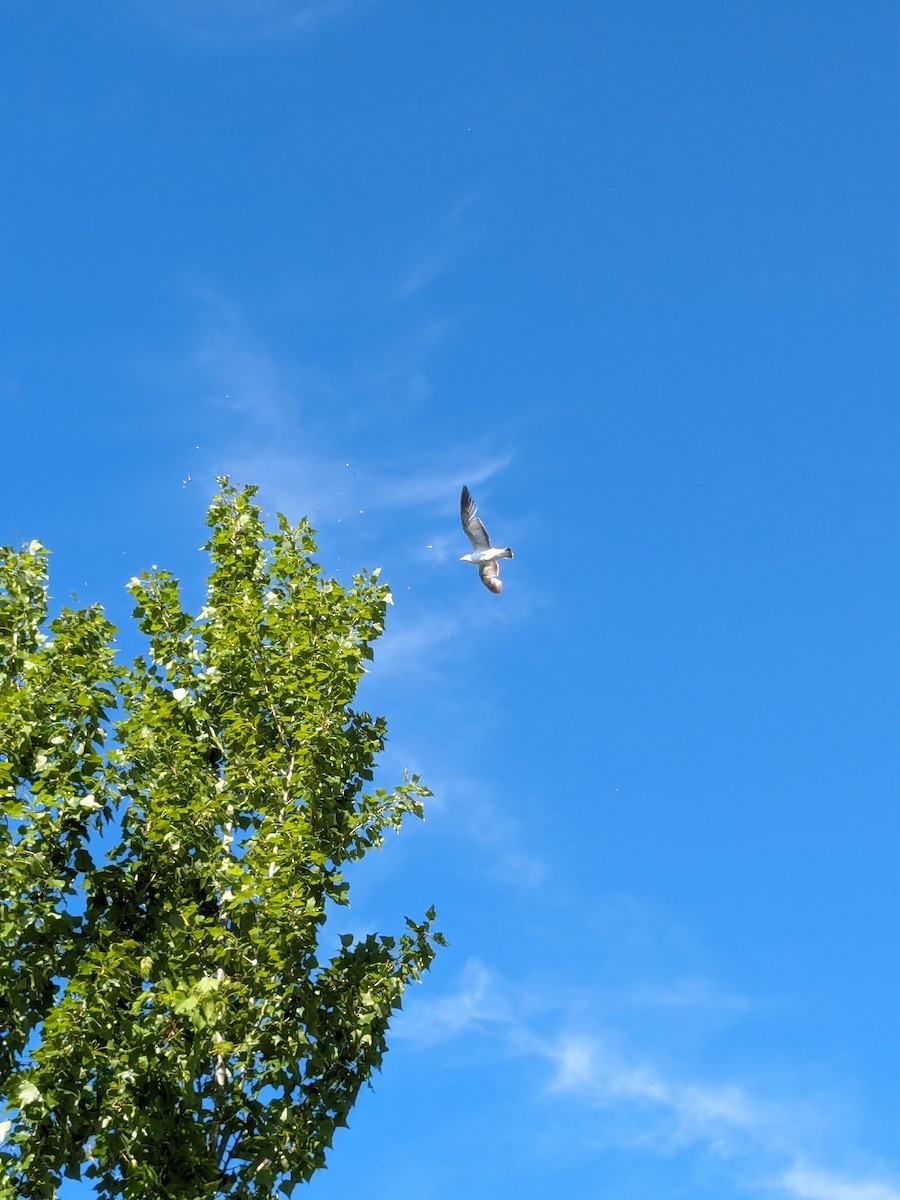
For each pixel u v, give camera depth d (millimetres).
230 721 15133
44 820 13000
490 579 14562
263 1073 12516
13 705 13258
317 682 15203
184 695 14844
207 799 13688
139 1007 12312
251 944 12711
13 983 12078
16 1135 11430
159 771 13883
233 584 16531
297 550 17172
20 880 12242
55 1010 11812
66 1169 11625
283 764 14438
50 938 12391
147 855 13625
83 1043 11805
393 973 13641
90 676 14078
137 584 16047
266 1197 11977
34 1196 11273
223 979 12492
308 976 12984
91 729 13711
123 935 12922
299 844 13398
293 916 12773
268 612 15938
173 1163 11953
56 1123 11562
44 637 14625
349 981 13344
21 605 14633
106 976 12328
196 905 13133
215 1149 12266
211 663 15461
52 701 13547
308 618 15867
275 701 15039
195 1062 12023
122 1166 11836
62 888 12430
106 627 14578
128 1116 11711
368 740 15406
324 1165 12352
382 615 16312
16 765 13172
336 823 14531
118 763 13672
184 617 15953
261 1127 12242
